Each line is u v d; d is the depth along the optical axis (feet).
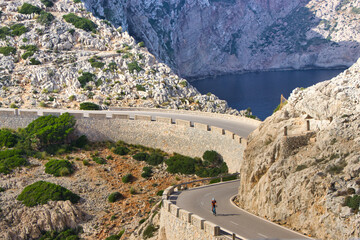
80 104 403.95
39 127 355.56
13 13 524.93
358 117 165.48
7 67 450.71
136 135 355.77
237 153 300.20
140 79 448.24
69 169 320.09
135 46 508.94
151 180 312.91
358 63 179.63
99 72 449.06
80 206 284.82
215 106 438.81
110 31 520.42
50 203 279.08
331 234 146.00
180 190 220.43
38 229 265.13
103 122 362.53
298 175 164.66
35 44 483.10
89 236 260.83
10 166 319.06
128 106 412.98
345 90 172.45
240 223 167.32
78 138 359.66
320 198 154.61
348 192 148.15
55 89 433.48
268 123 203.00
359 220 138.92
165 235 183.83
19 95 419.13
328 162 161.58
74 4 552.41
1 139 347.77
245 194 190.19
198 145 330.54
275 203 169.89
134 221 265.95
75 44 492.95
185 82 463.42
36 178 310.04
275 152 179.93
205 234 157.17
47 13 519.19
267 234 155.22
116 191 300.20
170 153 342.85
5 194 289.94
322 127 176.45
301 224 157.99
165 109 394.11
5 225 264.72
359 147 158.92
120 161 335.26
